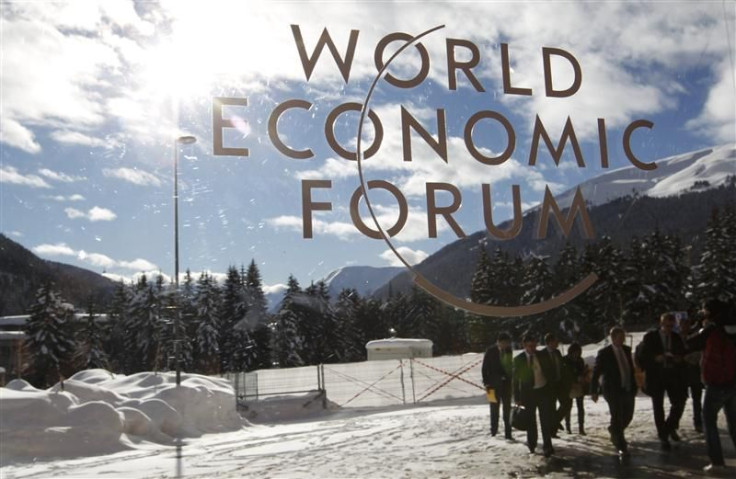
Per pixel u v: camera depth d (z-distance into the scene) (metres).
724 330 6.66
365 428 12.62
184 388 13.72
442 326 21.47
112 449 10.45
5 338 12.53
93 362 14.27
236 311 16.06
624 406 7.62
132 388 13.77
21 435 9.86
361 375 19.53
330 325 18.14
